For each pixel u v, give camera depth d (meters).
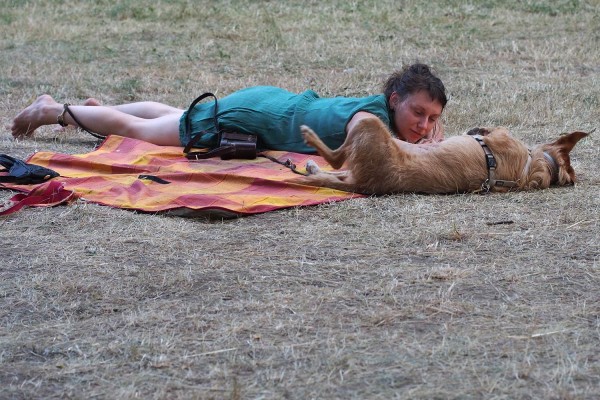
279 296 6.93
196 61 19.50
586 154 12.09
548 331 6.24
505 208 9.33
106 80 17.58
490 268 7.53
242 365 5.80
